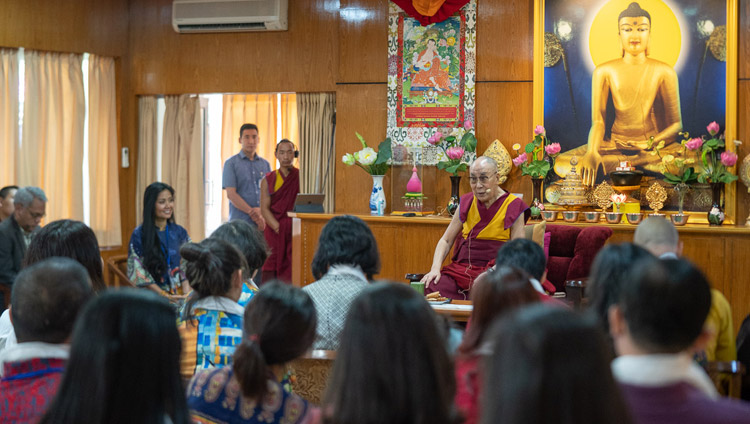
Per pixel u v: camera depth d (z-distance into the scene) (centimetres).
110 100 760
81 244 275
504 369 98
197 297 248
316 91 727
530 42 653
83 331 125
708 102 616
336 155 695
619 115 632
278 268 684
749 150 609
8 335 261
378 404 121
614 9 632
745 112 611
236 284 251
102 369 122
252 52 741
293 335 180
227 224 318
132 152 775
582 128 639
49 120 724
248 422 178
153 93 766
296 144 799
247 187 721
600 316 209
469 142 651
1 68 694
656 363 136
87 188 752
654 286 136
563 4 641
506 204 492
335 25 721
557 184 643
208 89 752
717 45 614
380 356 122
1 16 687
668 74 623
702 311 137
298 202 643
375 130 686
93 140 748
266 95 805
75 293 168
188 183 766
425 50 669
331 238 287
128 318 125
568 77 641
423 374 123
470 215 498
